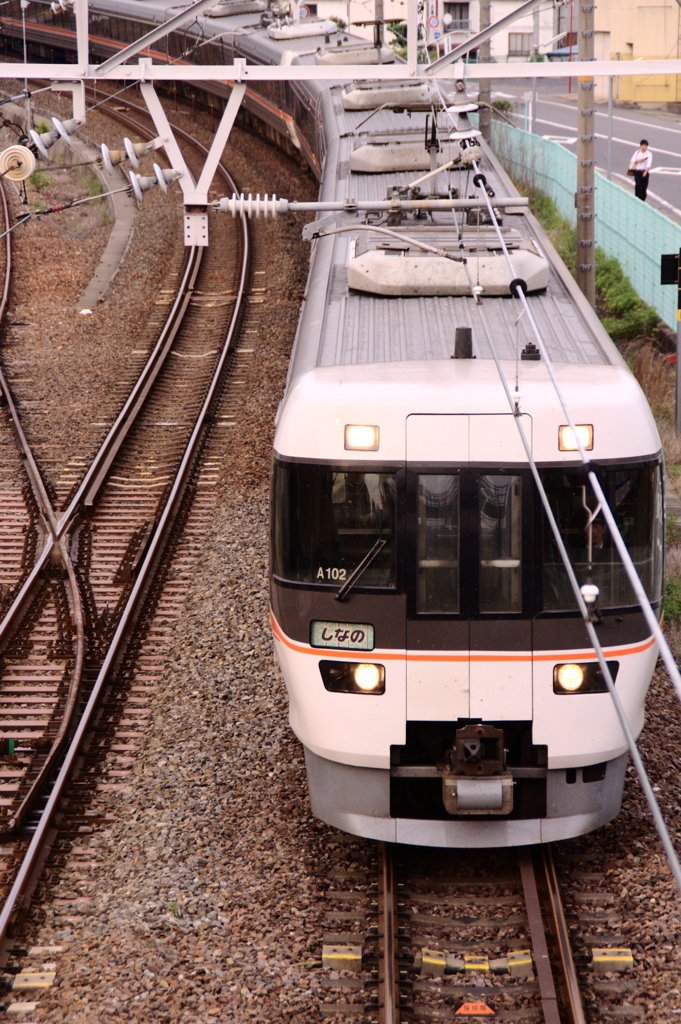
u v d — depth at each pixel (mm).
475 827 16875
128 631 25750
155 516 31766
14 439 36781
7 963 15453
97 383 41688
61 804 19391
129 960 15250
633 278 48000
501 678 16500
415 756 17422
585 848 17812
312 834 18141
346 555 16672
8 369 42969
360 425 16469
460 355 17828
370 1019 14195
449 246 22422
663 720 21062
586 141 39750
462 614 16453
